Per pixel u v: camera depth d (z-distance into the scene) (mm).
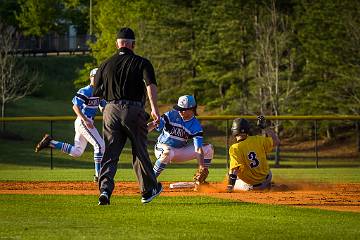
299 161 86500
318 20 93938
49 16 152375
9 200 21484
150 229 15180
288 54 98250
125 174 41875
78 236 14148
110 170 19938
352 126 101375
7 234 14383
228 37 99125
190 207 19422
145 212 18141
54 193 24906
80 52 160875
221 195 23859
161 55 106625
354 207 20500
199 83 107875
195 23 105000
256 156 25531
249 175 25656
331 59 92500
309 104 94062
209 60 102500
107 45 107125
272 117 56281
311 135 103500
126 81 19578
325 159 89812
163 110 109312
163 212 18172
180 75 111688
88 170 50000
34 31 152375
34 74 139250
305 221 16750
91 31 115750
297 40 97688
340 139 100875
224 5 99188
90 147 85000
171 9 106250
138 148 19797
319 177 38844
